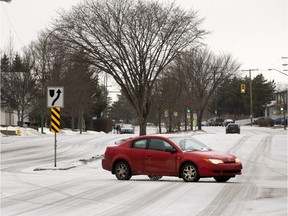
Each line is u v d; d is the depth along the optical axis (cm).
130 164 2416
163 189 1995
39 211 1507
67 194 1895
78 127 11281
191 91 9269
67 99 8625
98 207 1573
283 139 5900
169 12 4516
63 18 4378
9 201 1728
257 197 1748
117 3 4378
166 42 4528
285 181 2373
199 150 2319
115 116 19375
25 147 5512
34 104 8375
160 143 2359
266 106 17350
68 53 4419
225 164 2208
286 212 1430
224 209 1498
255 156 4125
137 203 1644
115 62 4438
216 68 9581
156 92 7531
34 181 2416
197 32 4644
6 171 3134
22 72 8094
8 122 10631
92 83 9112
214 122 15050
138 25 4438
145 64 4634
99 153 4722
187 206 1566
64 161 3912
